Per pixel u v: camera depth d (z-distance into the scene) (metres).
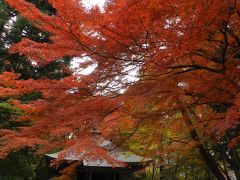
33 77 19.52
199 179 15.88
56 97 5.93
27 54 5.79
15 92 6.02
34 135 6.00
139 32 5.09
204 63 6.27
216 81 6.01
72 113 5.70
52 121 5.80
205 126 8.08
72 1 4.94
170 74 5.80
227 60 6.11
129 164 15.47
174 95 5.92
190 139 9.96
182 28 5.09
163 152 9.63
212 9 4.95
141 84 5.64
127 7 4.77
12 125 14.96
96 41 5.34
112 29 5.09
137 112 6.30
